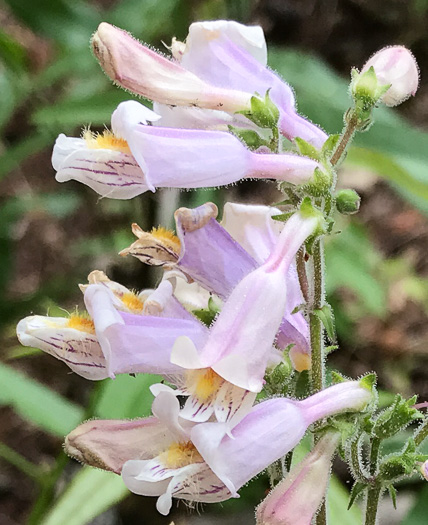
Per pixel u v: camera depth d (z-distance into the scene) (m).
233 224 0.07
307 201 0.06
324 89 0.12
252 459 0.05
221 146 0.06
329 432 0.06
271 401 0.05
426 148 0.11
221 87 0.06
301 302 0.07
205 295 0.07
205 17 0.14
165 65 0.06
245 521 0.14
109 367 0.05
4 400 0.11
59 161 0.06
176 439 0.06
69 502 0.09
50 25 0.14
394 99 0.07
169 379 0.06
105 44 0.06
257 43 0.07
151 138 0.06
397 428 0.06
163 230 0.07
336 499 0.09
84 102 0.12
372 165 0.10
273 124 0.06
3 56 0.15
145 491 0.05
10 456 0.11
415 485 0.14
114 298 0.06
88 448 0.06
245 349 0.05
